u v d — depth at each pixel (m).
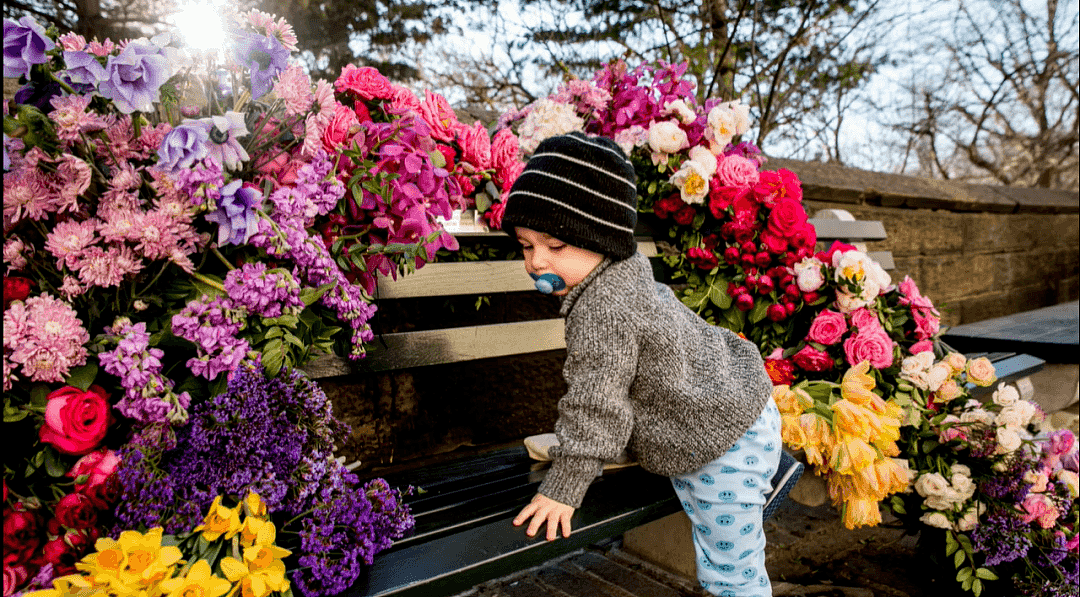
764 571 1.31
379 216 1.26
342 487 0.96
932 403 1.83
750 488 1.24
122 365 0.87
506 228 1.30
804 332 1.98
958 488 1.64
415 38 3.85
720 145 2.06
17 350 0.83
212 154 0.96
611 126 2.11
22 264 0.90
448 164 1.60
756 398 1.25
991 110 8.80
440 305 2.18
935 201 3.96
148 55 0.91
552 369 2.45
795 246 1.95
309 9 3.52
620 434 1.16
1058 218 5.33
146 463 0.87
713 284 2.01
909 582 1.79
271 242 1.00
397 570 0.97
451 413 2.21
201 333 0.94
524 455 1.66
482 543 1.07
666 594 1.64
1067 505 1.62
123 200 0.92
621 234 1.21
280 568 0.87
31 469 0.87
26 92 0.95
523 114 2.01
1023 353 2.83
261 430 0.90
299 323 1.12
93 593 0.76
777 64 3.70
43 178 0.91
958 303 4.33
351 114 1.31
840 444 1.48
